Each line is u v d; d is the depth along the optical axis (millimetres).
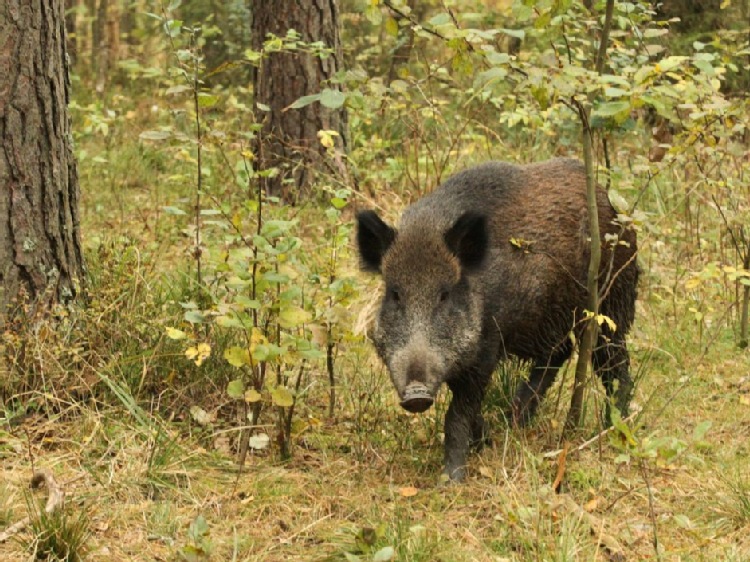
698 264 14125
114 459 8203
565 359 10312
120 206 15867
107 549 7074
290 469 8766
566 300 9672
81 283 9945
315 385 10500
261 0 16625
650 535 7566
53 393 8922
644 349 11859
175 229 14922
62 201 9664
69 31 29453
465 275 8625
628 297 10211
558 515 7586
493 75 7535
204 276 11039
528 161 16453
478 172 9523
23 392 9008
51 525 6902
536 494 7699
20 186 9297
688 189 15156
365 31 23750
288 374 8805
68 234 9750
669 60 7629
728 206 13766
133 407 8773
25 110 9273
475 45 8109
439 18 7965
